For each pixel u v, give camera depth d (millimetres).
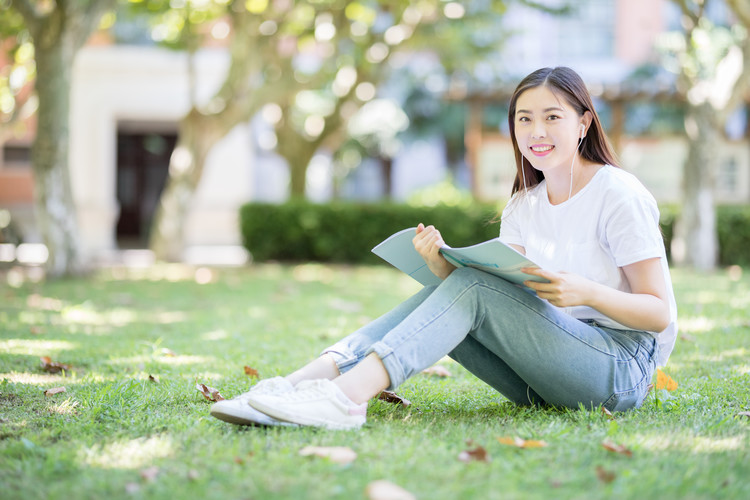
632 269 2760
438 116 20172
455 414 3055
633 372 2846
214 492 2049
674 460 2299
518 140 2914
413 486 2088
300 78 13844
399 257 3016
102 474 2240
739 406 3168
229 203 18672
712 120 12078
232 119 13305
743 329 5602
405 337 2613
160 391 3426
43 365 4109
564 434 2578
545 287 2590
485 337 2750
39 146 10102
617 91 15391
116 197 20812
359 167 21625
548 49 19125
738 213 13039
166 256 13602
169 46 13344
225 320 6441
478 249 2568
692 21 11906
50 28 9852
